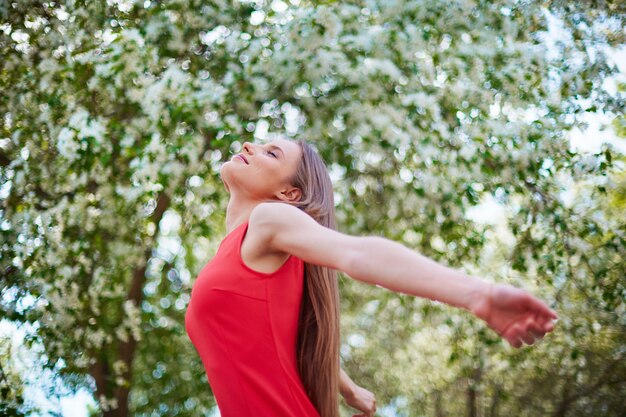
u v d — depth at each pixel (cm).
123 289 553
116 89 454
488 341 602
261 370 164
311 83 461
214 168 518
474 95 479
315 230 150
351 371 927
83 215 472
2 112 490
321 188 200
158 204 567
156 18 479
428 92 482
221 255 167
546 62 480
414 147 470
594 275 532
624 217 575
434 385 937
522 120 487
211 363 166
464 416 930
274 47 471
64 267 458
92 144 414
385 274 133
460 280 126
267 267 165
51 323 462
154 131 437
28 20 493
